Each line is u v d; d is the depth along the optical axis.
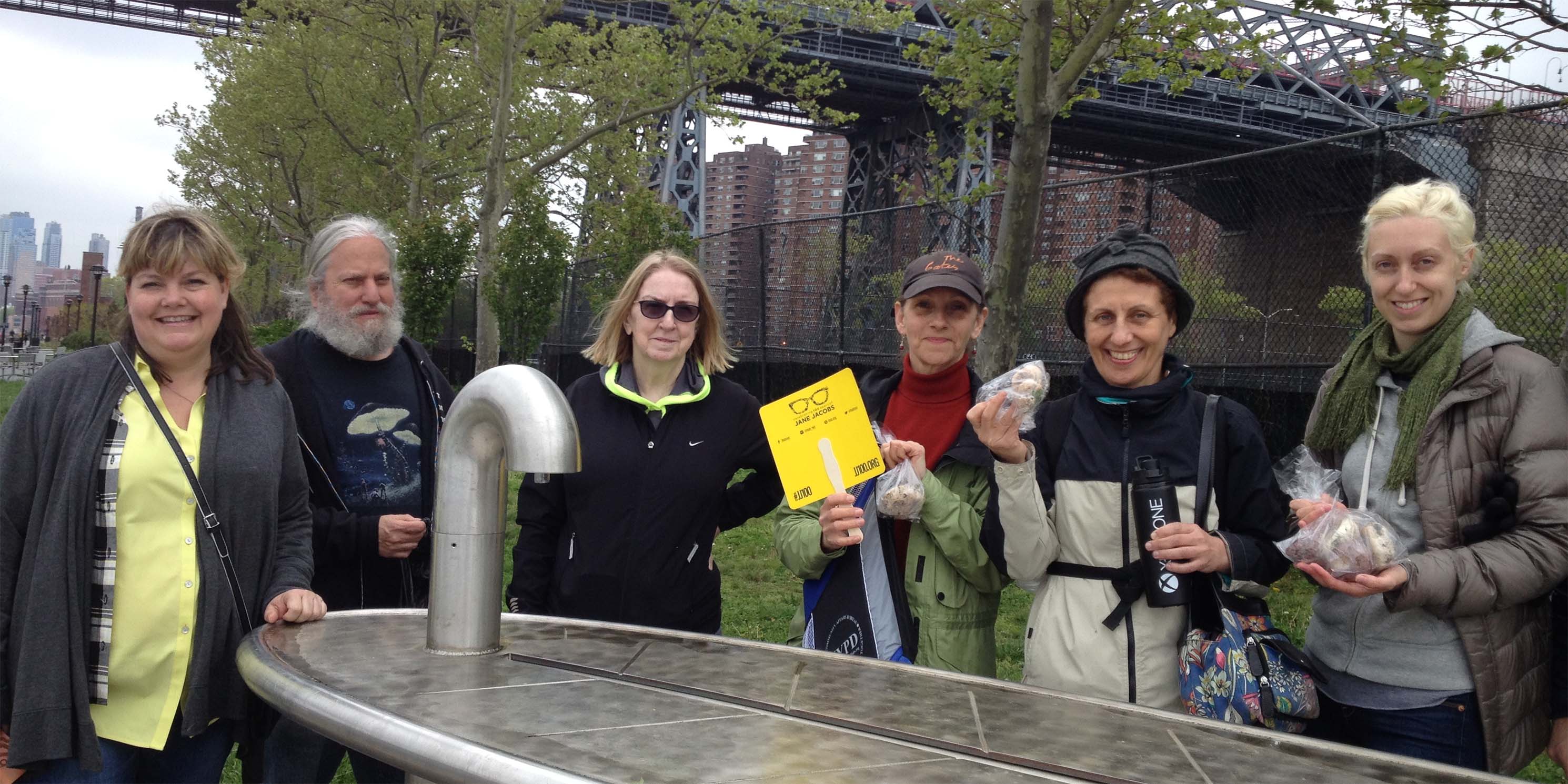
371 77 30.23
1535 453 2.06
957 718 1.49
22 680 2.05
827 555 2.59
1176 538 2.10
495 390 1.71
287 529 2.45
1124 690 2.21
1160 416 2.31
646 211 14.82
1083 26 8.84
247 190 42.47
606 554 2.66
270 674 1.64
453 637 1.79
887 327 11.21
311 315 2.93
